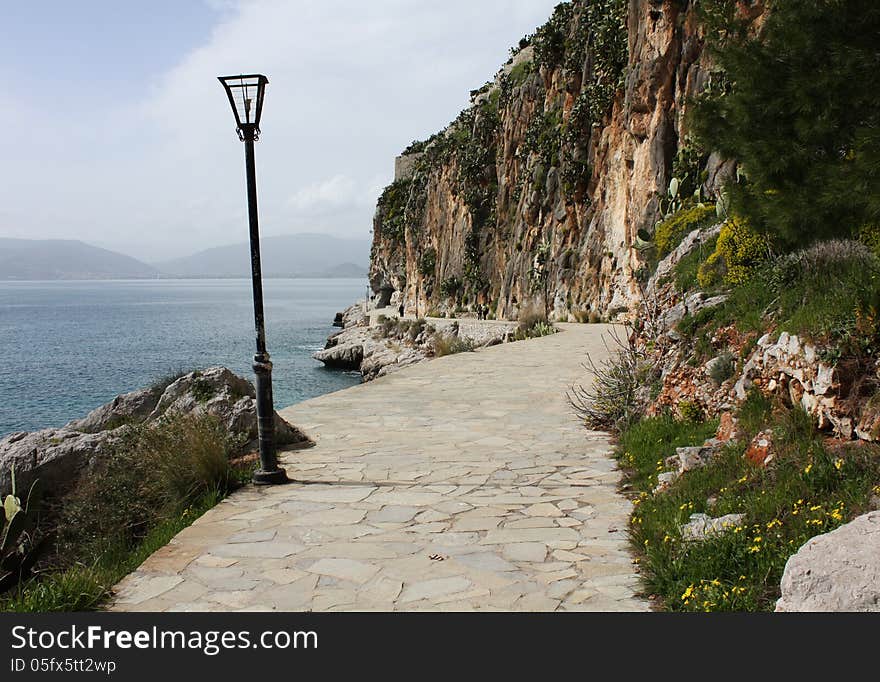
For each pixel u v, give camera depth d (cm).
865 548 358
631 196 3747
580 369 1752
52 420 3562
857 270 691
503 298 5909
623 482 773
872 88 698
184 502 760
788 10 754
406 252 9869
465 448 962
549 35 5481
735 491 587
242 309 17425
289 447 985
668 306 1104
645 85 3512
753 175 784
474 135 7306
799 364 643
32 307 19038
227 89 778
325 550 581
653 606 457
